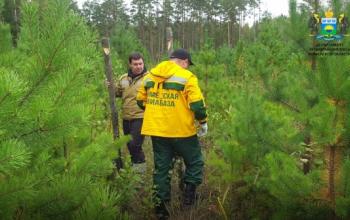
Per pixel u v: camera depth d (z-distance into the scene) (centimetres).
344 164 287
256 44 1468
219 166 402
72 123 207
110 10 4300
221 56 1648
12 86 164
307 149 340
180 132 389
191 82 380
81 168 254
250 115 372
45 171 229
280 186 307
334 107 288
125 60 1258
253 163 379
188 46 5272
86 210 219
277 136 359
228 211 393
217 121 654
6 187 202
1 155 169
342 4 334
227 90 797
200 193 436
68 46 218
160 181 398
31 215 228
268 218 360
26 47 219
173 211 401
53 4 217
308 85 333
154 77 395
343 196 296
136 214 389
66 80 212
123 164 455
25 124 197
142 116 511
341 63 298
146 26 5059
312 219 313
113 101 447
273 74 672
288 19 376
